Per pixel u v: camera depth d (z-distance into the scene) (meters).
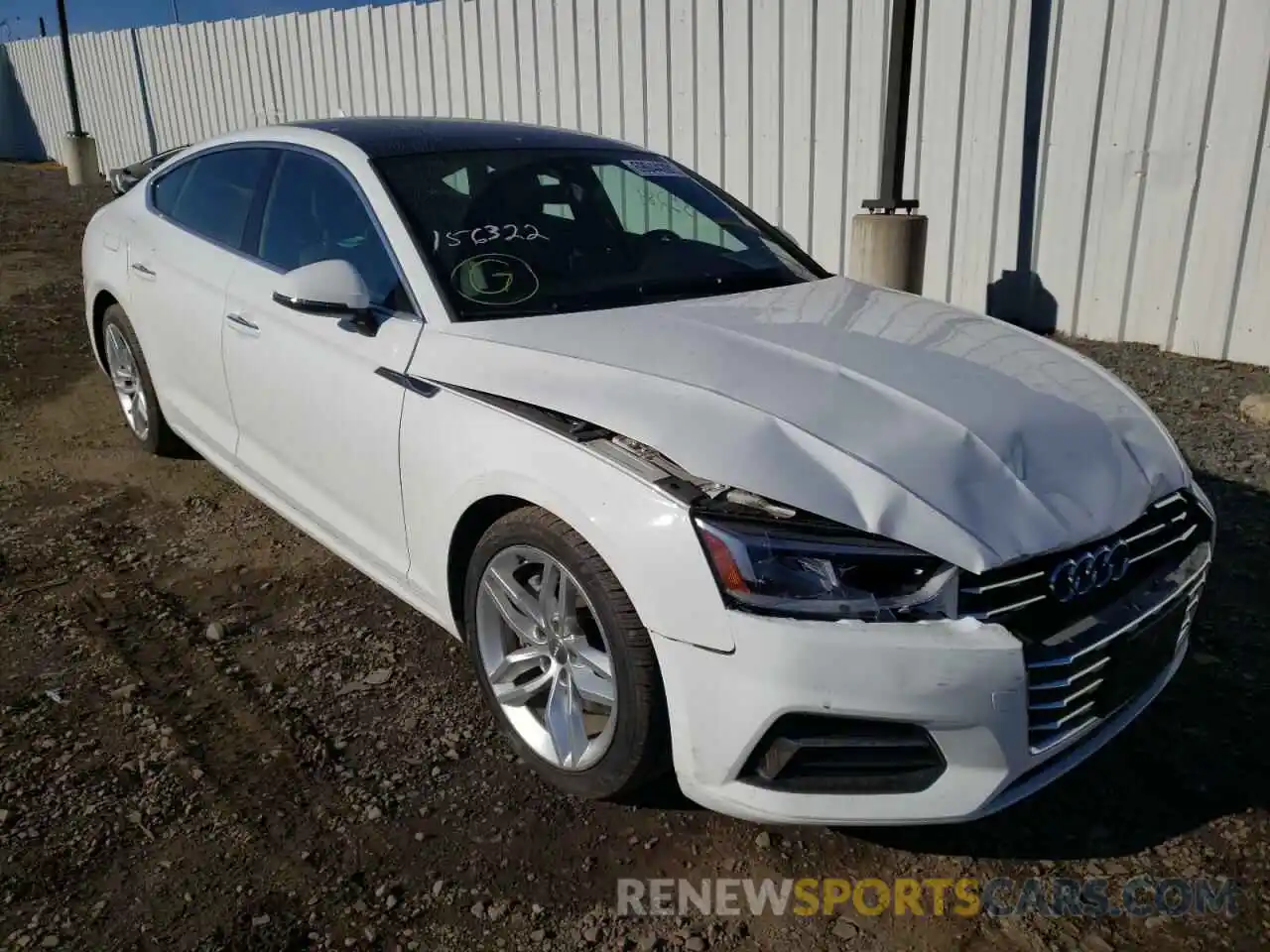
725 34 8.06
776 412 2.44
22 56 20.19
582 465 2.44
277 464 3.72
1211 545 2.81
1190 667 3.31
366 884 2.44
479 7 9.98
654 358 2.71
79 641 3.45
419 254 3.13
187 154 4.59
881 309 3.31
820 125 7.69
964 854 2.58
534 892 2.43
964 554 2.17
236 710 3.09
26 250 10.95
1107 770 2.87
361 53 11.58
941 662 2.14
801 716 2.23
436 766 2.85
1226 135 6.07
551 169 3.68
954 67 7.05
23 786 2.73
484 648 2.87
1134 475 2.55
